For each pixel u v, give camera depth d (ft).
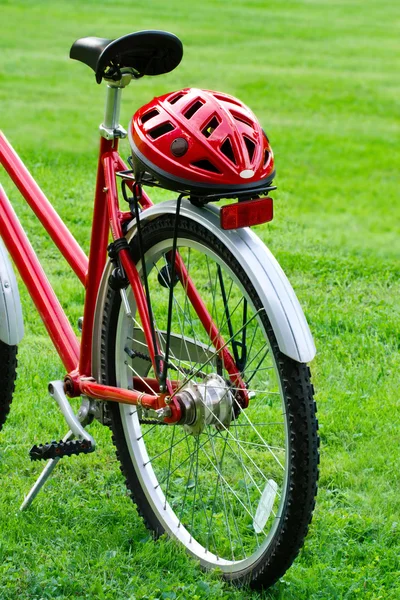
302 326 11.35
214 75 56.65
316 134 45.19
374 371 19.08
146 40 12.30
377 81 58.34
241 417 17.25
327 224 31.04
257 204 11.47
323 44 71.31
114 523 14.32
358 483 15.56
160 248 12.91
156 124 11.66
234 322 21.04
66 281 23.32
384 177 38.50
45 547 13.51
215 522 14.21
